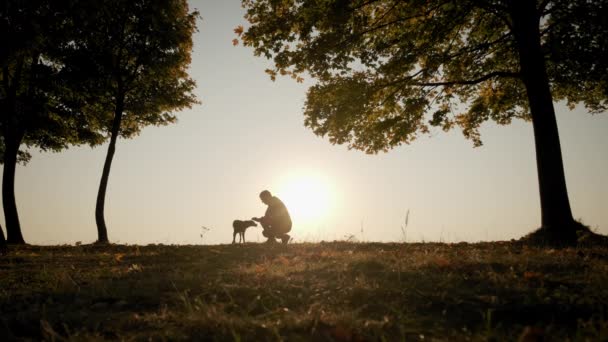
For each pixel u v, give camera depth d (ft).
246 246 36.40
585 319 11.03
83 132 66.80
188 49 61.87
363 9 45.96
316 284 16.21
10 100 57.77
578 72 43.83
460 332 10.48
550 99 38.47
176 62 59.82
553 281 15.23
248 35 44.80
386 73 44.93
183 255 30.89
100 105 64.80
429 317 11.80
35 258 31.65
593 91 49.75
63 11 51.26
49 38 53.06
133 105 64.03
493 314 11.78
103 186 56.85
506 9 40.88
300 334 10.46
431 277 16.43
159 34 57.93
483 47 43.96
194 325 11.15
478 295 13.69
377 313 12.37
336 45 44.01
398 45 46.83
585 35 39.91
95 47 57.52
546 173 37.22
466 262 19.79
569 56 40.01
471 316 11.79
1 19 48.39
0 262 29.32
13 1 47.98
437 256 22.61
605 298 12.42
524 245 32.12
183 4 61.52
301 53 44.52
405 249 30.71
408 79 45.70
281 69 46.62
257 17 45.93
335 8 42.29
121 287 16.84
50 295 16.05
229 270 20.86
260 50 45.34
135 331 11.16
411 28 47.39
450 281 15.69
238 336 9.78
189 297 14.83
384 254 25.62
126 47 59.11
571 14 39.14
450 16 45.01
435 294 13.85
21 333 11.61
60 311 13.62
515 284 14.88
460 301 12.93
